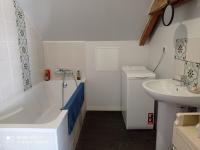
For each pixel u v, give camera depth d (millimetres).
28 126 1435
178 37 1981
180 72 1942
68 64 3195
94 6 2463
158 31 2604
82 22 2725
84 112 3057
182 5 1886
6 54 1997
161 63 2500
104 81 3250
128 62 3160
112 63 3172
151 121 2574
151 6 2461
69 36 3012
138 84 2457
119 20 2684
